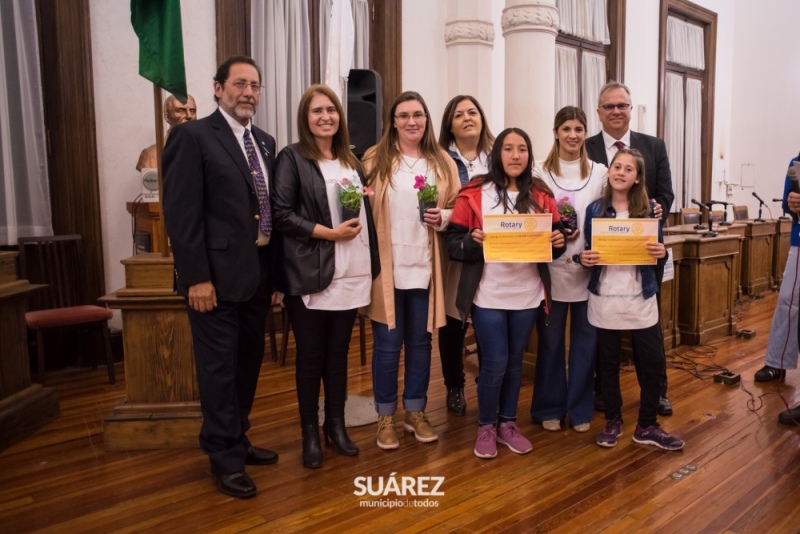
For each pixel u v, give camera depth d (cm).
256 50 500
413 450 265
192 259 213
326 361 259
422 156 264
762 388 354
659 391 266
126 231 435
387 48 571
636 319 256
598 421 301
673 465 248
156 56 266
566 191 271
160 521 206
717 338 489
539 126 500
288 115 520
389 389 266
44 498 224
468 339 460
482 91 618
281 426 296
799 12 927
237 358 245
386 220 253
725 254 488
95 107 414
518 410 317
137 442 269
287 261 238
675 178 918
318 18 534
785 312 353
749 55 980
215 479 236
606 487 229
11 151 381
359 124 376
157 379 274
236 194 221
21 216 388
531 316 256
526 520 205
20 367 300
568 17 731
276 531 200
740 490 225
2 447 270
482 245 246
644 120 832
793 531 197
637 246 251
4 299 283
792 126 946
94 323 392
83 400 344
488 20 614
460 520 206
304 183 239
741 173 1000
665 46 854
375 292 256
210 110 473
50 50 396
